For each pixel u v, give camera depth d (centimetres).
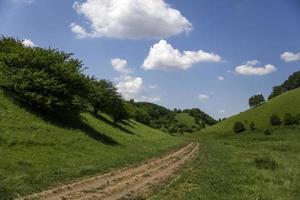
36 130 3856
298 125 15112
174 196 1936
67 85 4766
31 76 4506
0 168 2409
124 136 6919
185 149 6088
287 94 19112
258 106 19662
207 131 18588
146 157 4069
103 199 1820
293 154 5456
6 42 5519
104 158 3656
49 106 4494
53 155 3256
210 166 3506
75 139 4259
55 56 4828
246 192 2189
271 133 14575
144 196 1925
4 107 4034
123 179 2472
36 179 2148
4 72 4612
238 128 16675
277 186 2469
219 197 1977
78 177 2397
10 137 3253
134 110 14250
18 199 1681
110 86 8031
